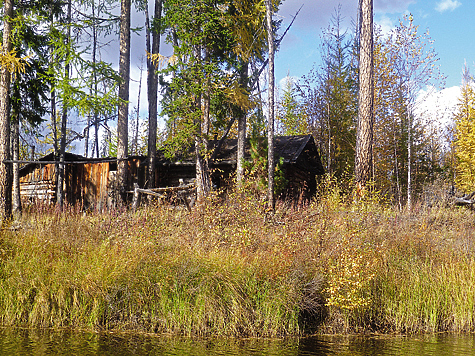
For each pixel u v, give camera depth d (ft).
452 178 92.68
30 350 17.90
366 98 46.39
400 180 84.33
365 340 22.57
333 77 94.27
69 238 27.78
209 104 59.11
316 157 73.41
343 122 91.56
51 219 30.83
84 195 67.62
